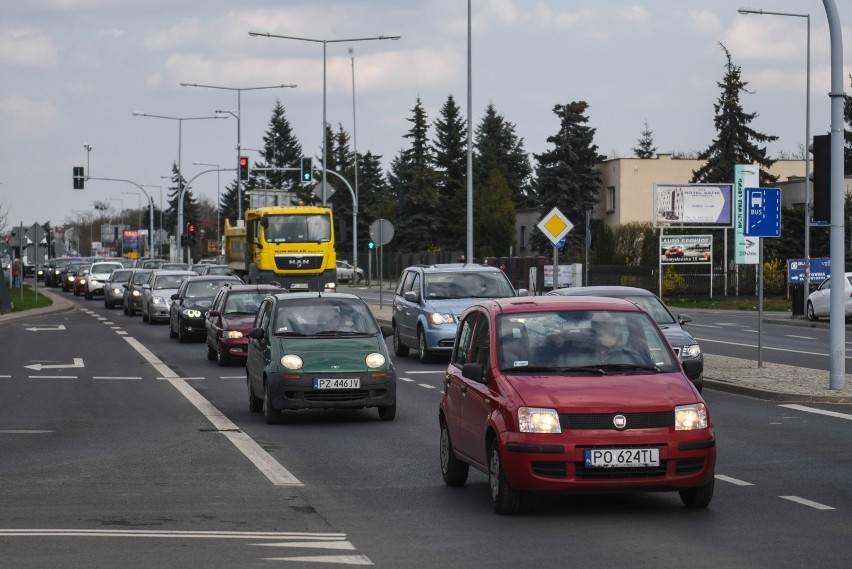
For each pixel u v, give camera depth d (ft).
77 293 505.25
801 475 81.76
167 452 96.22
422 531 63.67
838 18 131.23
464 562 55.83
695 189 411.95
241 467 87.86
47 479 82.48
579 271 352.69
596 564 55.11
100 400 137.69
